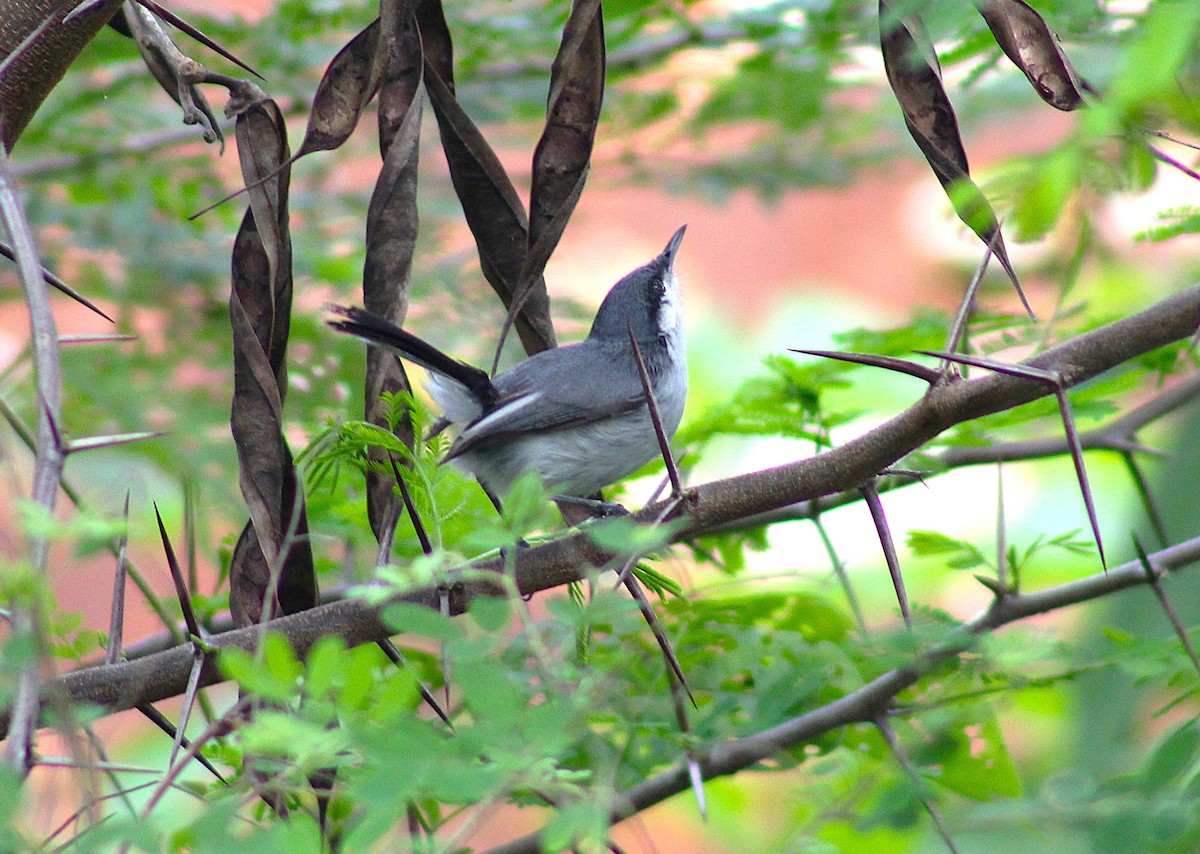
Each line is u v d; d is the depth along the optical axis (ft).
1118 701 19.88
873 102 39.04
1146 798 13.41
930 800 14.62
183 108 17.90
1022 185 13.78
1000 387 15.12
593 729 16.84
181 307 33.45
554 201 17.92
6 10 16.24
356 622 15.78
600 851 10.90
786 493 15.96
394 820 10.22
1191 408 32.83
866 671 18.48
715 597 21.76
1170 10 10.34
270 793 13.07
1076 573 36.19
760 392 22.77
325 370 29.89
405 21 17.35
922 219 64.08
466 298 34.40
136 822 10.03
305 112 34.32
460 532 18.89
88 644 18.07
